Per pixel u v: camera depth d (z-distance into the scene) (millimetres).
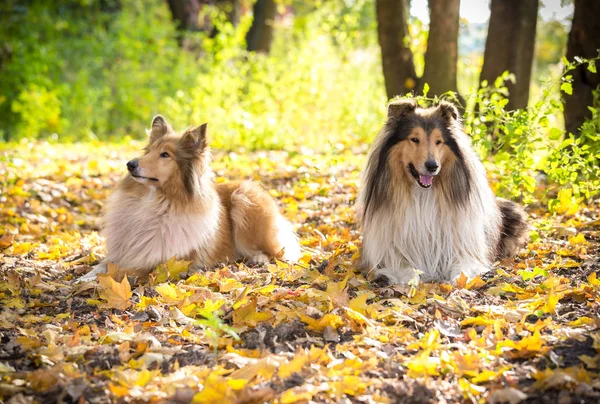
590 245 6309
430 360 3918
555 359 3852
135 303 5152
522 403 3463
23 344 4230
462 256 5824
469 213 5801
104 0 21875
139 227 6145
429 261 5867
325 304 4984
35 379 3693
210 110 14438
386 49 11164
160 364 4023
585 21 8430
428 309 4852
